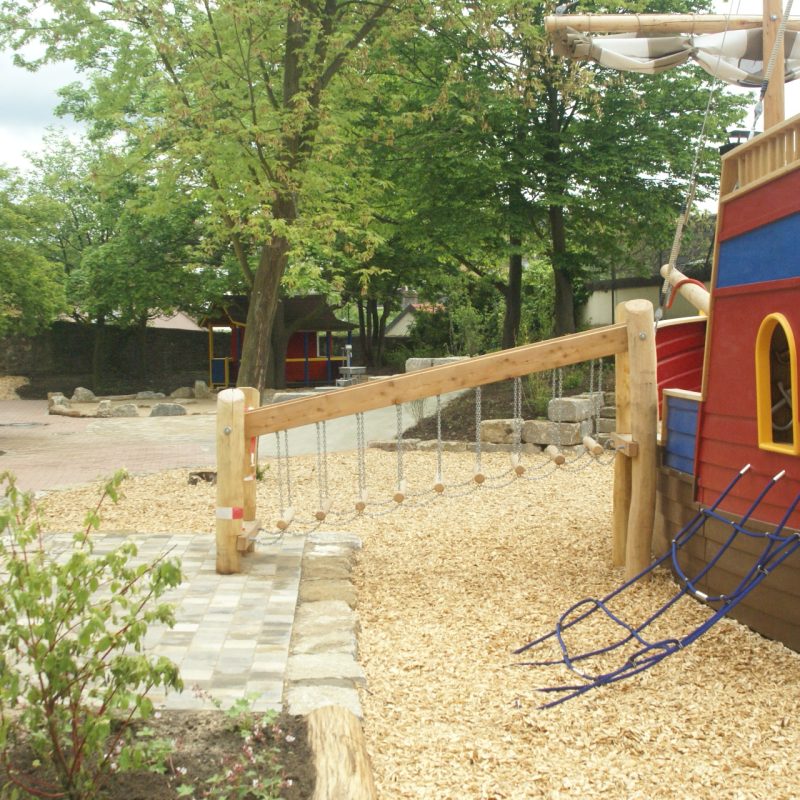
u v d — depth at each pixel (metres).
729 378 5.61
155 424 21.16
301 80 12.02
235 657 4.80
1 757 3.32
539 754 3.94
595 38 8.91
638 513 6.70
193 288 32.19
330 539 8.07
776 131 4.89
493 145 17.81
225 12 11.30
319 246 12.23
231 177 11.88
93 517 3.27
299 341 35.66
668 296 8.29
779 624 5.24
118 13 12.11
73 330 35.59
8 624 3.20
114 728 3.67
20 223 17.17
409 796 3.51
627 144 17.91
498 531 8.62
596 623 5.82
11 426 20.83
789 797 3.56
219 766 3.44
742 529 5.28
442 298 33.97
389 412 16.56
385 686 4.68
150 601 5.83
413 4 12.49
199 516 9.20
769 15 7.52
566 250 21.00
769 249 5.05
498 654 5.27
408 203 19.28
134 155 12.38
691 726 4.25
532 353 6.81
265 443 15.48
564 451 13.46
